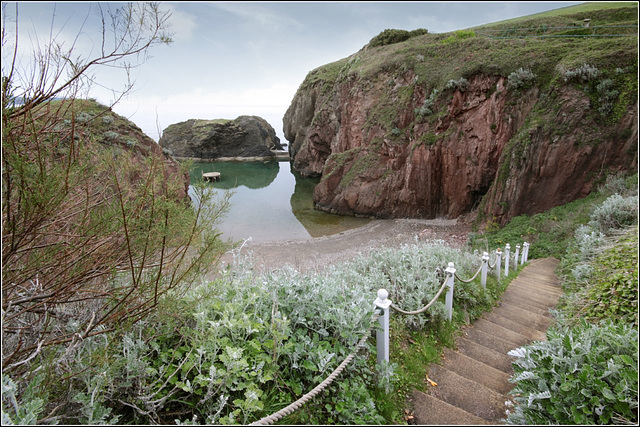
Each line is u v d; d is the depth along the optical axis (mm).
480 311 5383
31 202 1741
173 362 2402
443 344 3934
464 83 19922
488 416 2771
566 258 8836
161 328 2559
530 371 2711
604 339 2725
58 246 2049
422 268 5148
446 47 23719
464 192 20438
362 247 16828
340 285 3627
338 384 2469
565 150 15562
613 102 15094
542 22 25266
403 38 33906
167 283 2408
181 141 56125
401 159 22688
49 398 1896
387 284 4301
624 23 19844
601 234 7547
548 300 6367
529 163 16172
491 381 3340
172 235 2174
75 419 1822
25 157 1727
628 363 2320
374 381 2783
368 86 27406
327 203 25844
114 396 2055
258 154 61438
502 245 13648
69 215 2109
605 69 15359
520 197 16406
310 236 19703
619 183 13492
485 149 19375
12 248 1816
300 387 2408
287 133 52031
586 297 4809
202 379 2029
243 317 2635
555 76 16734
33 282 2111
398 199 22594
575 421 2197
